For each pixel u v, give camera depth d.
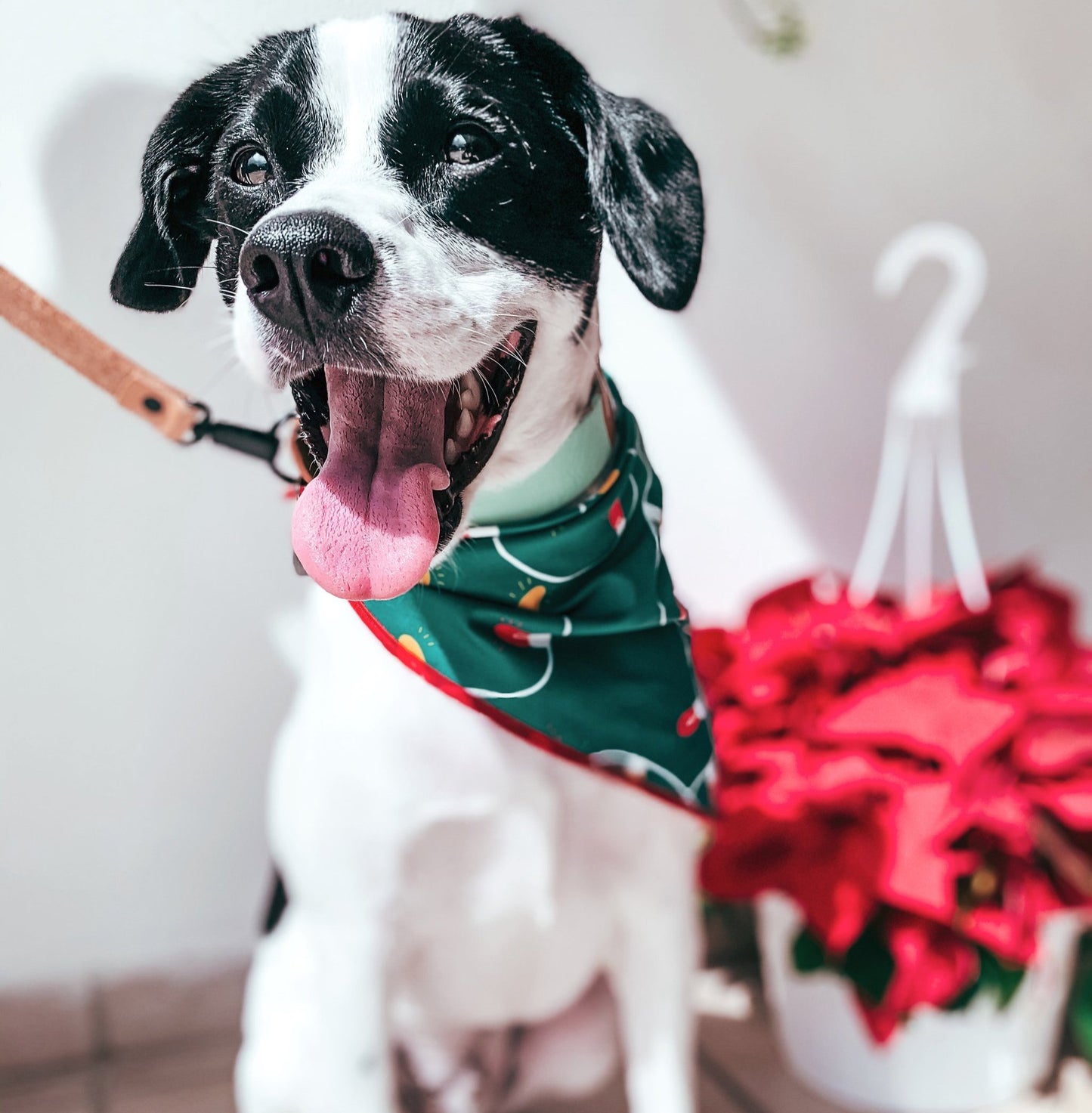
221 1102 1.24
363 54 0.71
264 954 1.07
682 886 0.98
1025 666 1.08
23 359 1.19
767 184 1.37
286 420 0.90
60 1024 1.32
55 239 1.06
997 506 1.52
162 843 1.33
